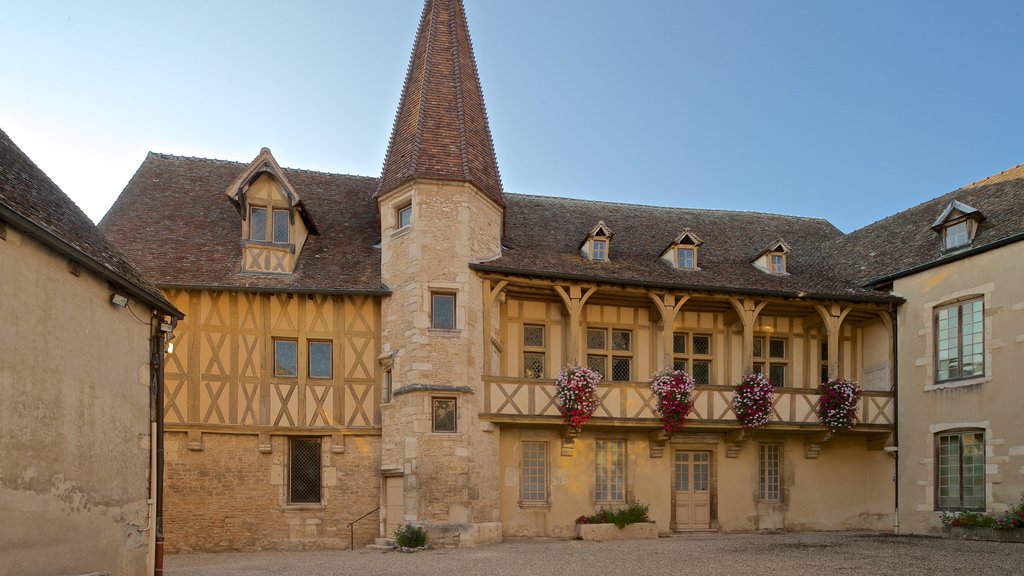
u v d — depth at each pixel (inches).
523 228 592.4
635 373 563.8
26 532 249.3
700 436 559.8
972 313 509.0
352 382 511.8
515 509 516.7
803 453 573.6
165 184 585.0
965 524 491.8
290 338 511.2
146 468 340.5
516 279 513.3
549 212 629.3
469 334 496.4
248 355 501.7
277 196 531.5
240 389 497.0
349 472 504.4
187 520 481.4
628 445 547.2
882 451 572.7
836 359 553.9
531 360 550.3
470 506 476.7
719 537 524.4
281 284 508.1
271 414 499.5
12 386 245.3
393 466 488.7
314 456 509.0
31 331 256.7
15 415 246.1
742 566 373.4
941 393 522.3
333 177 633.0
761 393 528.4
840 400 542.6
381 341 517.0
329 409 506.9
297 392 505.0
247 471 493.7
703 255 607.8
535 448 530.6
